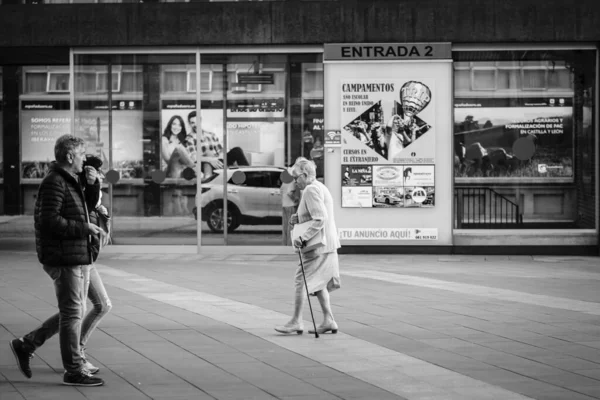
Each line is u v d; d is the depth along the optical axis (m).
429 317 10.50
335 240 9.55
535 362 8.08
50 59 18.48
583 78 17.89
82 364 7.29
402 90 17.77
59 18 17.97
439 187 17.80
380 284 13.48
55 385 7.19
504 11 17.67
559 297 12.15
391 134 17.77
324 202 9.55
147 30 17.89
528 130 17.92
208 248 18.14
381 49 17.73
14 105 21.70
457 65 17.91
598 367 7.86
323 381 7.32
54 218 7.14
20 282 13.59
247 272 15.11
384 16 17.72
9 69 21.67
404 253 17.84
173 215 18.20
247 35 17.78
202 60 18.09
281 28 17.75
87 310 10.66
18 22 18.02
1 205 21.77
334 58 17.77
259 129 18.05
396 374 7.59
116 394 6.87
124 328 9.73
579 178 17.92
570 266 16.11
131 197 18.25
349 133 17.80
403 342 9.01
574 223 17.95
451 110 17.78
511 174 17.92
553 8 17.62
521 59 17.89
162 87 18.16
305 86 17.94
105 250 18.25
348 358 8.24
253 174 18.09
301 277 9.45
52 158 21.77
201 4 17.84
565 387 7.12
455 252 17.88
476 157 17.92
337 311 10.95
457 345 8.85
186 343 8.93
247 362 8.06
